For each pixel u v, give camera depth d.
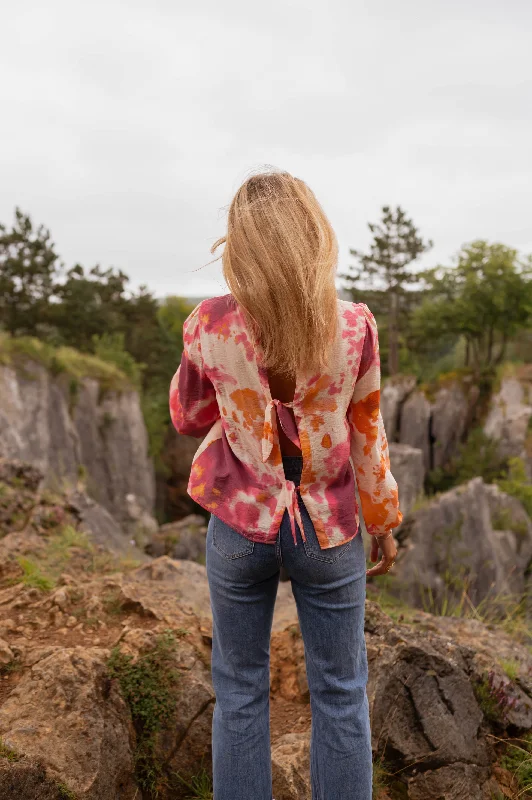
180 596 3.35
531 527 17.83
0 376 28.45
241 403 1.37
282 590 3.92
